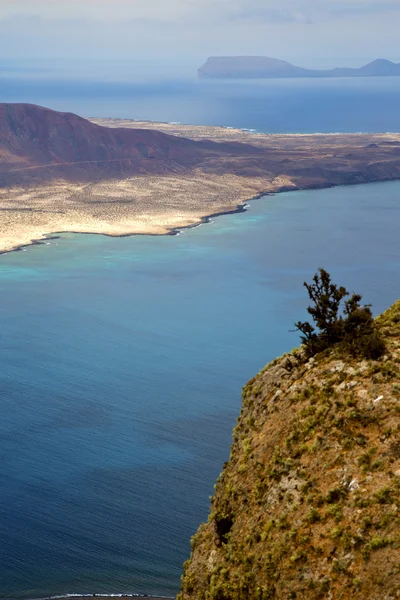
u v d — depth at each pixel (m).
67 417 91.19
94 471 76.88
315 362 15.01
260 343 123.62
